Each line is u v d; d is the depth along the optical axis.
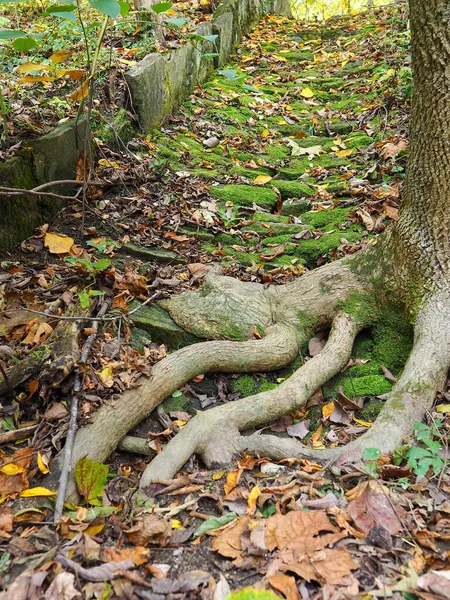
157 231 4.06
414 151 3.02
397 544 1.98
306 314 3.41
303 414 2.95
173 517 2.22
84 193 3.65
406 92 5.80
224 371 3.15
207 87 6.73
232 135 5.74
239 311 3.35
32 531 2.09
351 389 3.04
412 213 3.12
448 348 2.86
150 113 5.25
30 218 3.68
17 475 2.29
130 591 1.82
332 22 10.02
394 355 3.21
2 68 5.05
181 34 6.09
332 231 4.18
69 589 1.77
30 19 6.74
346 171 5.02
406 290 3.16
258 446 2.54
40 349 2.72
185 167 4.97
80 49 5.48
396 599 1.75
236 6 8.43
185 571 1.93
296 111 6.53
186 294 3.42
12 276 3.28
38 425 2.51
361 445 2.45
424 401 2.65
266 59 8.07
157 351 3.09
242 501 2.25
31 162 3.70
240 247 4.12
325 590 1.78
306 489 2.26
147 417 2.85
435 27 2.71
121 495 2.38
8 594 1.76
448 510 2.12
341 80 7.18
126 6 3.09
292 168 5.32
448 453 2.42
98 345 2.92
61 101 4.59
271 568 1.87
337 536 1.98
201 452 2.57
